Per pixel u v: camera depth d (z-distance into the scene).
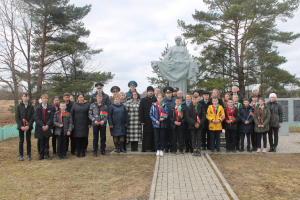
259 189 4.90
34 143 10.87
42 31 20.83
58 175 5.88
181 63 10.50
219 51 24.28
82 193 4.73
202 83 22.31
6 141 11.48
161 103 7.91
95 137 7.90
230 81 23.25
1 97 21.97
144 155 7.87
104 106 8.00
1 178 5.67
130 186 5.09
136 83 9.37
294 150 8.62
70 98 9.31
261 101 7.96
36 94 20.58
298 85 21.55
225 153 7.98
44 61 21.61
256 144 8.52
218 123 7.93
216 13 23.11
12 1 19.81
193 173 5.72
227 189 4.74
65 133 7.64
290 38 21.34
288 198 4.47
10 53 20.36
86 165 6.79
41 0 20.02
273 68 21.67
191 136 7.71
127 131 8.27
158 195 4.42
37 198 4.50
